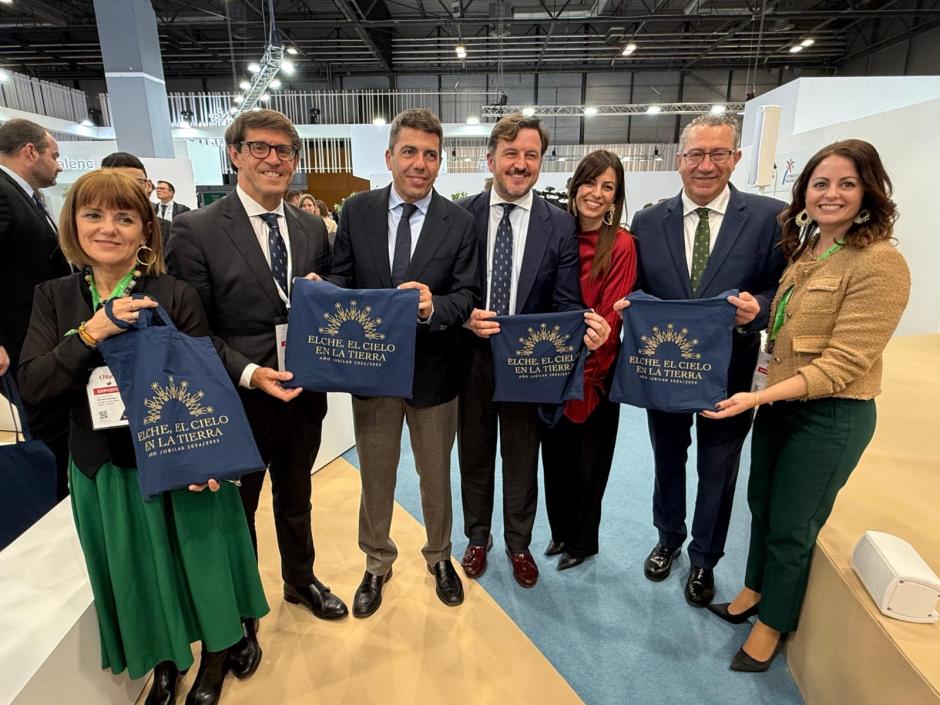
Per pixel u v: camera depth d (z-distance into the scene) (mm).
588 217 1772
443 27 12156
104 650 1322
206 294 1417
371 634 1765
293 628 1786
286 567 1813
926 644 1231
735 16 9352
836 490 1484
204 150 10406
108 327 1112
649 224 1814
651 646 1770
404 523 2426
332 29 12352
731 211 1699
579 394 1686
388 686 1574
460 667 1643
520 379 1677
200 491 1295
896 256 1305
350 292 1433
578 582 2070
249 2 9898
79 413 1202
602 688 1613
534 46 12242
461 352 1800
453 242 1616
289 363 1439
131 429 1150
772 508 1570
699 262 1733
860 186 1319
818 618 1529
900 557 1339
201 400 1194
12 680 1090
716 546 1915
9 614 1270
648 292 1818
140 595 1312
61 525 1637
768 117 4863
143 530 1285
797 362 1469
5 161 2154
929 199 4387
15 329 2029
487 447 1985
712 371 1539
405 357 1445
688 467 3033
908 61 11359
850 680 1375
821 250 1465
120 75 7035
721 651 1751
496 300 1789
